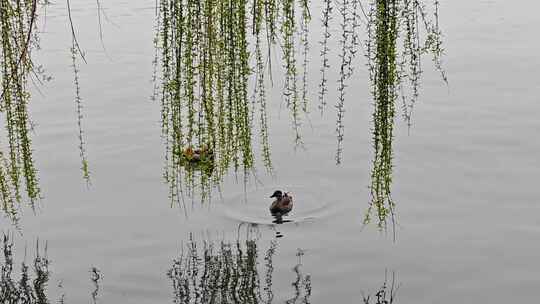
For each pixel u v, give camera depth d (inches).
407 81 908.6
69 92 919.0
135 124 805.9
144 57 1067.9
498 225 562.9
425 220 574.6
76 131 786.8
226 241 562.9
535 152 695.7
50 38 1169.4
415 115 799.1
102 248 556.7
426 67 973.2
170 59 372.5
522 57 1016.2
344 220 585.9
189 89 378.0
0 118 807.7
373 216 587.5
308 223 585.9
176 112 387.2
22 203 622.2
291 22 362.6
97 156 723.4
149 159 715.4
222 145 396.5
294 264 523.5
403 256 525.0
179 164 418.3
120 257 543.8
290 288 491.8
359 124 783.1
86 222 595.5
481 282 489.4
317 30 1134.4
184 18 360.5
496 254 522.3
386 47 337.1
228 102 387.2
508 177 643.5
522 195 609.9
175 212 609.9
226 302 479.2
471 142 722.8
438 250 530.9
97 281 512.1
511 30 1184.2
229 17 363.9
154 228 584.4
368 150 720.3
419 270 506.3
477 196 610.9
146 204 625.6
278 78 921.5
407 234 554.6
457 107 823.1
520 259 515.2
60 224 592.4
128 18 1307.8
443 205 597.3
